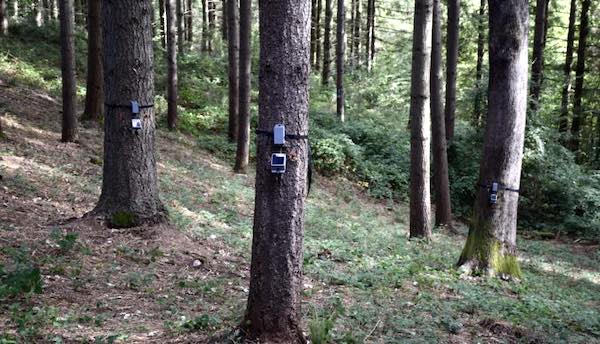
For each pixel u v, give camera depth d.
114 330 4.86
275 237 4.19
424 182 12.22
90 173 11.63
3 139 11.91
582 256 14.36
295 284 4.27
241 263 7.94
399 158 21.30
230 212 11.82
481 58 24.83
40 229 7.51
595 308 8.05
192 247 8.09
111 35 7.78
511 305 6.85
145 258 7.27
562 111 22.59
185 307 5.72
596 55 22.75
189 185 13.29
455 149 19.89
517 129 8.45
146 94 8.09
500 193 8.55
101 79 15.51
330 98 26.23
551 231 18.09
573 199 18.36
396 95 27.61
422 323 5.73
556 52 24.38
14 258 6.31
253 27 33.53
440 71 14.20
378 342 4.88
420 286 7.57
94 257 6.96
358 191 19.14
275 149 4.10
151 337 4.73
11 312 5.02
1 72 17.70
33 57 20.52
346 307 6.08
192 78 24.09
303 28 4.07
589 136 25.14
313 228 11.99
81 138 13.85
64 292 5.75
